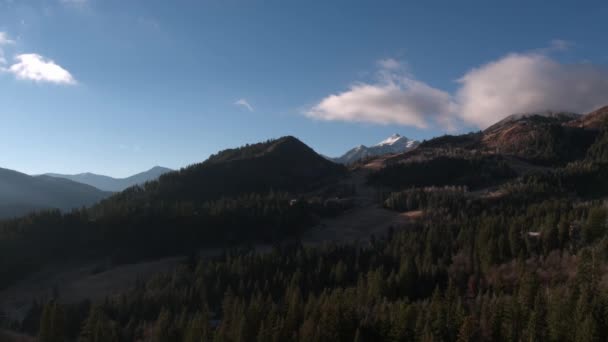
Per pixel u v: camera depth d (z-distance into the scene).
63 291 158.12
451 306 100.62
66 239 195.00
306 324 95.81
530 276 103.31
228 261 149.50
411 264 131.62
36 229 192.62
